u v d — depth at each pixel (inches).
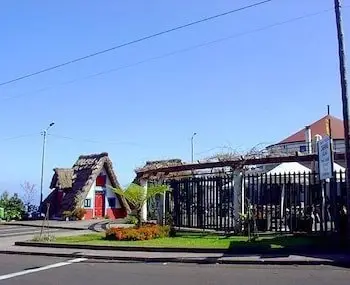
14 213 1672.0
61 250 728.3
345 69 613.6
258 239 732.7
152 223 986.1
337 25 618.5
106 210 1716.3
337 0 618.8
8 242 884.0
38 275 508.1
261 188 820.0
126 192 898.1
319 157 709.9
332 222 702.5
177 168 988.6
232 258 569.6
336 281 418.6
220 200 874.8
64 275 502.9
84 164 1780.3
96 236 892.0
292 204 786.2
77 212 1605.6
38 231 1142.3
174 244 709.9
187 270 515.8
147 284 433.7
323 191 737.0
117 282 449.7
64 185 1727.4
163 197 991.0
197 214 914.7
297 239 711.7
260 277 451.8
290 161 817.5
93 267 561.9
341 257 546.0
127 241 786.8
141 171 1092.5
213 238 780.6
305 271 479.8
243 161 838.5
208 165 906.1
